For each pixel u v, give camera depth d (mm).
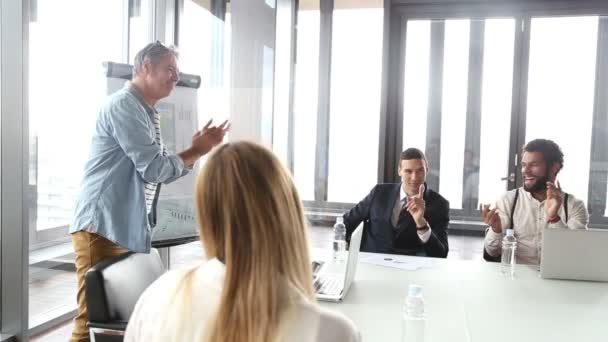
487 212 2783
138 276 1839
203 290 803
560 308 1880
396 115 5309
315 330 746
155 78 2773
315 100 5363
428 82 5238
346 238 3078
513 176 5203
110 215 2627
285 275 768
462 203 5391
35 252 3422
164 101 3592
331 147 5414
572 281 2270
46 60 3350
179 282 844
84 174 2699
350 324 779
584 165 5113
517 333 1615
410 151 3012
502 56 5121
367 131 5344
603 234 2258
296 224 798
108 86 3219
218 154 820
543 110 5125
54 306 3434
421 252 2982
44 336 3139
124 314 1691
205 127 2885
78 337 2531
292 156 5430
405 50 5215
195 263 900
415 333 1589
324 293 1944
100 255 2660
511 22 5062
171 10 4469
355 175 5414
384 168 5262
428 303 1906
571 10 4891
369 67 5270
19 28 2764
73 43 3600
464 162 5309
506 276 2324
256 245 751
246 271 750
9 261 2891
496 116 5207
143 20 4285
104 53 3938
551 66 5059
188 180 3684
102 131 2670
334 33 5285
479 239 5359
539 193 2867
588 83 5012
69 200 3686
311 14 5281
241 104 4977
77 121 3701
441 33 5160
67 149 3629
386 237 3020
